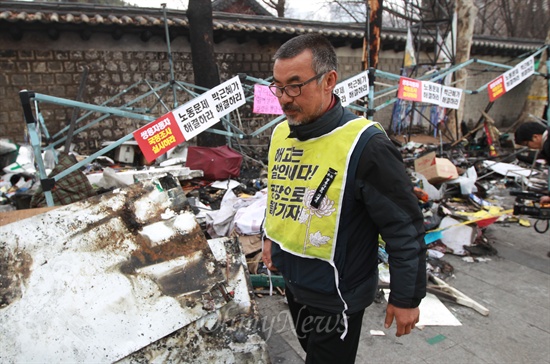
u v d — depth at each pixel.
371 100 4.28
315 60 1.37
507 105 13.31
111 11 6.54
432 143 9.15
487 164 6.98
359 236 1.48
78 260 1.72
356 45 9.20
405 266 1.34
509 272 3.73
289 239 1.53
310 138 1.51
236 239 2.39
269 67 8.51
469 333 2.83
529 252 4.15
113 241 1.80
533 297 3.31
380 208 1.35
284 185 1.58
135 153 6.51
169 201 1.98
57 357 1.50
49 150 5.31
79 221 1.83
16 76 6.38
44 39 6.43
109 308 1.61
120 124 7.24
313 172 1.46
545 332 2.85
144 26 6.62
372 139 1.37
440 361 2.55
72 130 4.37
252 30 7.46
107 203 1.92
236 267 2.20
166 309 1.66
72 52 6.68
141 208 1.93
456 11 8.72
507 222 4.95
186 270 1.77
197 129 3.35
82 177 3.71
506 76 5.45
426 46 10.04
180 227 1.89
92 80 6.91
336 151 1.41
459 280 3.58
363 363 2.53
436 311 3.06
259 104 3.90
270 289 3.25
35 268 1.68
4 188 4.88
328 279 1.48
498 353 2.62
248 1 14.41
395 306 1.38
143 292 1.68
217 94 3.40
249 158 6.53
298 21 8.45
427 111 10.37
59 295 1.62
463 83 8.91
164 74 7.46
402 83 4.39
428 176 4.69
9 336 1.51
